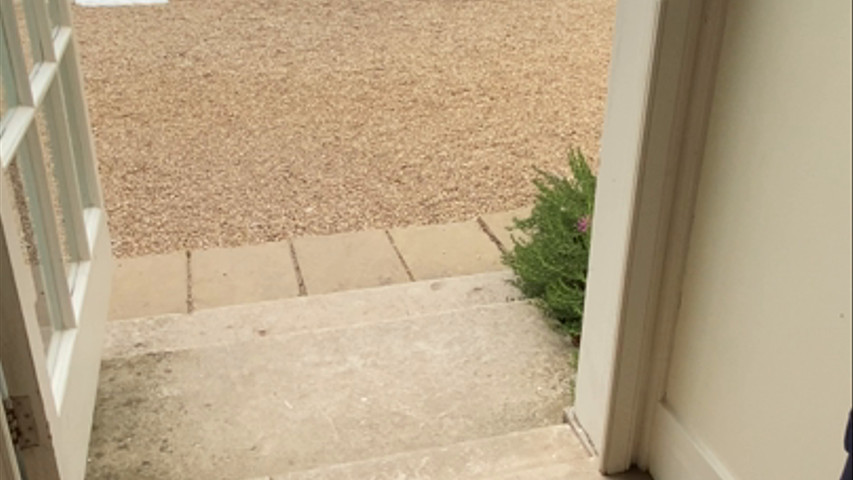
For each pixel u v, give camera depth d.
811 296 1.20
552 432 1.90
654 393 1.66
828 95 1.12
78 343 1.83
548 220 2.64
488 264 3.13
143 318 2.69
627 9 1.44
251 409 2.12
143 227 3.47
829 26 1.11
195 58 5.45
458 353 2.35
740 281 1.36
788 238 1.23
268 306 2.76
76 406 1.76
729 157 1.35
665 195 1.47
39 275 1.66
